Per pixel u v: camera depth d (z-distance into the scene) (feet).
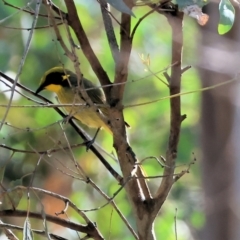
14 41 42.22
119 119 20.12
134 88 52.70
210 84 38.58
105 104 19.74
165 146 52.39
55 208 44.19
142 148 52.13
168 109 53.31
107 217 42.98
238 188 39.52
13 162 42.32
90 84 31.22
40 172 43.80
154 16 49.65
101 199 45.39
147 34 50.37
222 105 39.17
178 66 20.22
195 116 50.80
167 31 50.60
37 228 40.75
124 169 20.44
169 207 44.96
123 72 19.97
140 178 19.92
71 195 45.42
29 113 43.39
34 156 43.11
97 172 46.19
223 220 39.83
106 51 47.01
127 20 19.94
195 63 36.76
